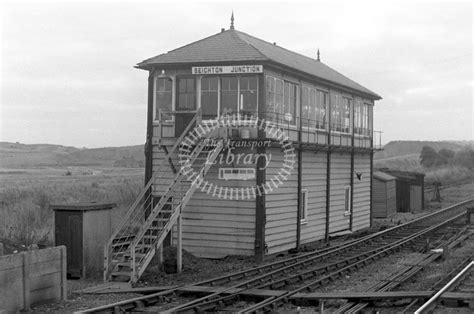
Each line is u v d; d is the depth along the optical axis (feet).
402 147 524.52
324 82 73.82
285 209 64.69
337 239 78.48
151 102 64.08
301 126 68.44
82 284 46.85
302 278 48.96
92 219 50.90
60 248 40.40
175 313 35.53
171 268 52.16
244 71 60.39
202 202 61.77
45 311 37.24
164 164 57.31
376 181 108.17
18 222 62.64
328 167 75.72
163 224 55.67
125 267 49.47
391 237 78.79
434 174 209.97
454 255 60.85
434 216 103.91
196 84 62.49
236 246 60.54
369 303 38.99
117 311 36.42
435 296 35.86
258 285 45.14
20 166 346.13
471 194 155.12
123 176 196.44
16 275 36.63
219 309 38.29
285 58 70.59
